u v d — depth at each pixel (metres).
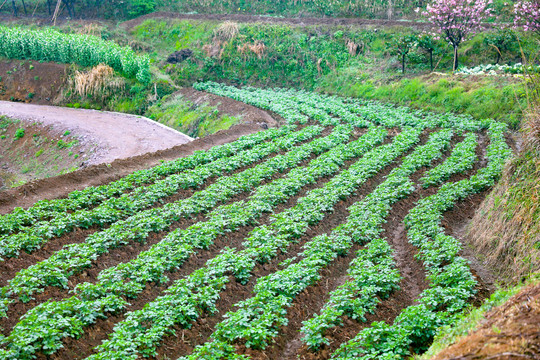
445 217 17.38
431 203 18.17
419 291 12.59
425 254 13.69
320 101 41.38
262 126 32.84
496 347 6.46
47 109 40.06
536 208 12.70
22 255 13.84
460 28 39.38
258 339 10.05
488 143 28.02
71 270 13.09
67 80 43.38
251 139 28.52
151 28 55.88
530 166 14.30
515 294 8.59
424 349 9.22
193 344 10.55
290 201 19.89
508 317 7.53
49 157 32.00
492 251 13.62
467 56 42.25
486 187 19.94
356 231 15.65
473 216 17.58
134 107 41.59
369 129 31.64
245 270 13.33
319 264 13.68
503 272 12.59
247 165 24.45
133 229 15.62
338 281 13.58
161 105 41.59
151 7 59.94
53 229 15.19
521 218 12.97
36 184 19.44
